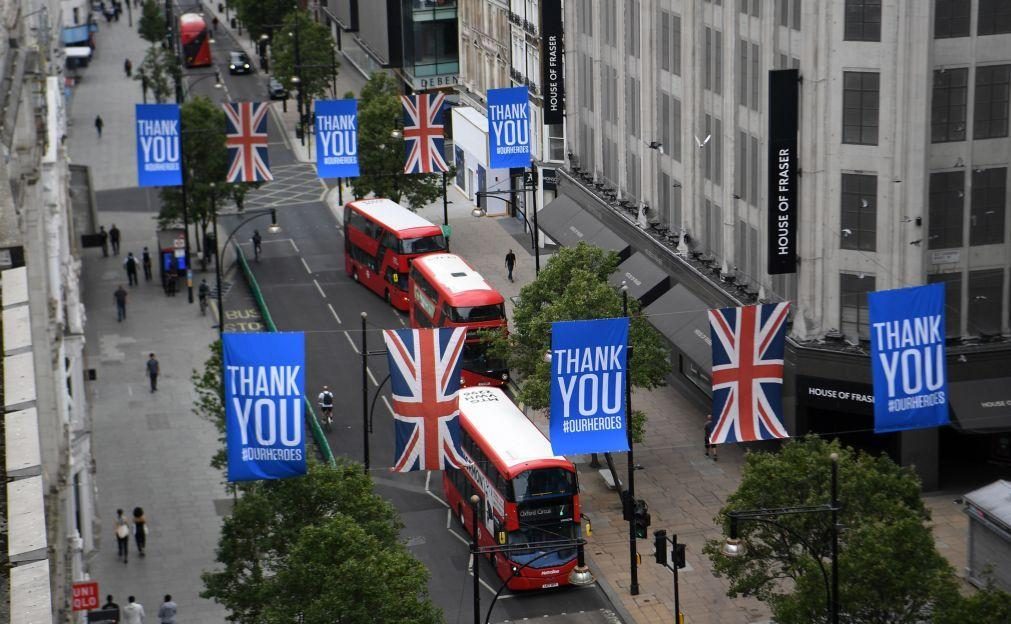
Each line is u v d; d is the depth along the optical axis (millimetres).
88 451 70125
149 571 70938
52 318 56406
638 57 96188
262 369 53969
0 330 33000
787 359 76375
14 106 48500
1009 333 74375
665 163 93750
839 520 55344
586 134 109562
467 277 95625
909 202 72125
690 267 88625
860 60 71375
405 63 151000
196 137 114938
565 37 109562
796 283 76688
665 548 60562
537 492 67750
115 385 95250
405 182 121062
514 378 96125
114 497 79062
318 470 57750
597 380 57031
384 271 110625
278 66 160250
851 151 72750
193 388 94750
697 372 89312
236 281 117062
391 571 52531
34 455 28562
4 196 39219
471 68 143000
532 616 66750
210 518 76625
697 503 76250
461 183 139750
